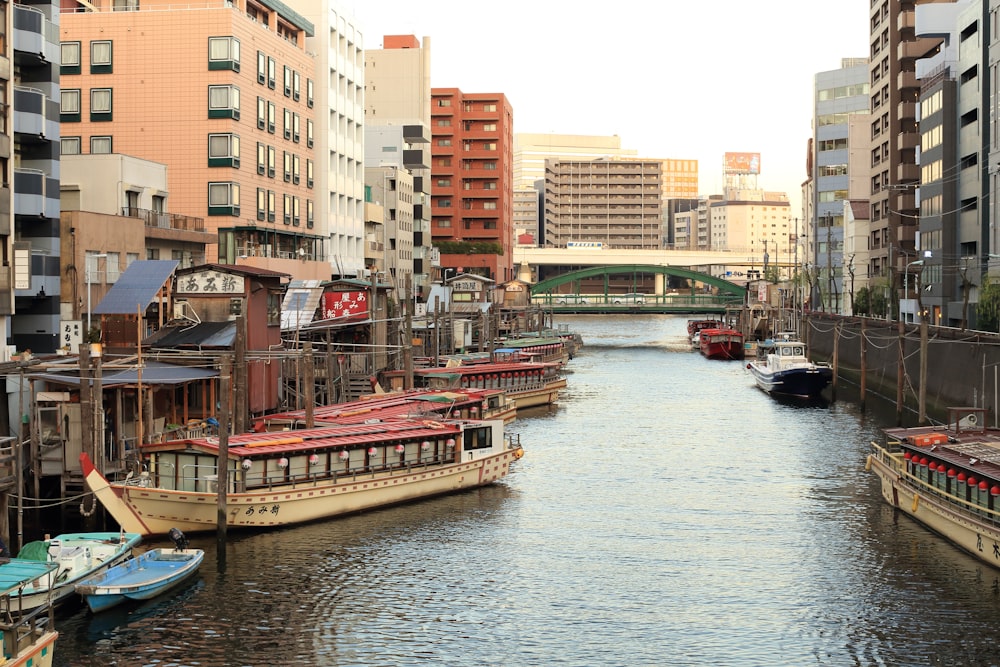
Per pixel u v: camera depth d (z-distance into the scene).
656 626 34.81
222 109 85.81
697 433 74.50
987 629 34.62
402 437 50.31
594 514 49.09
